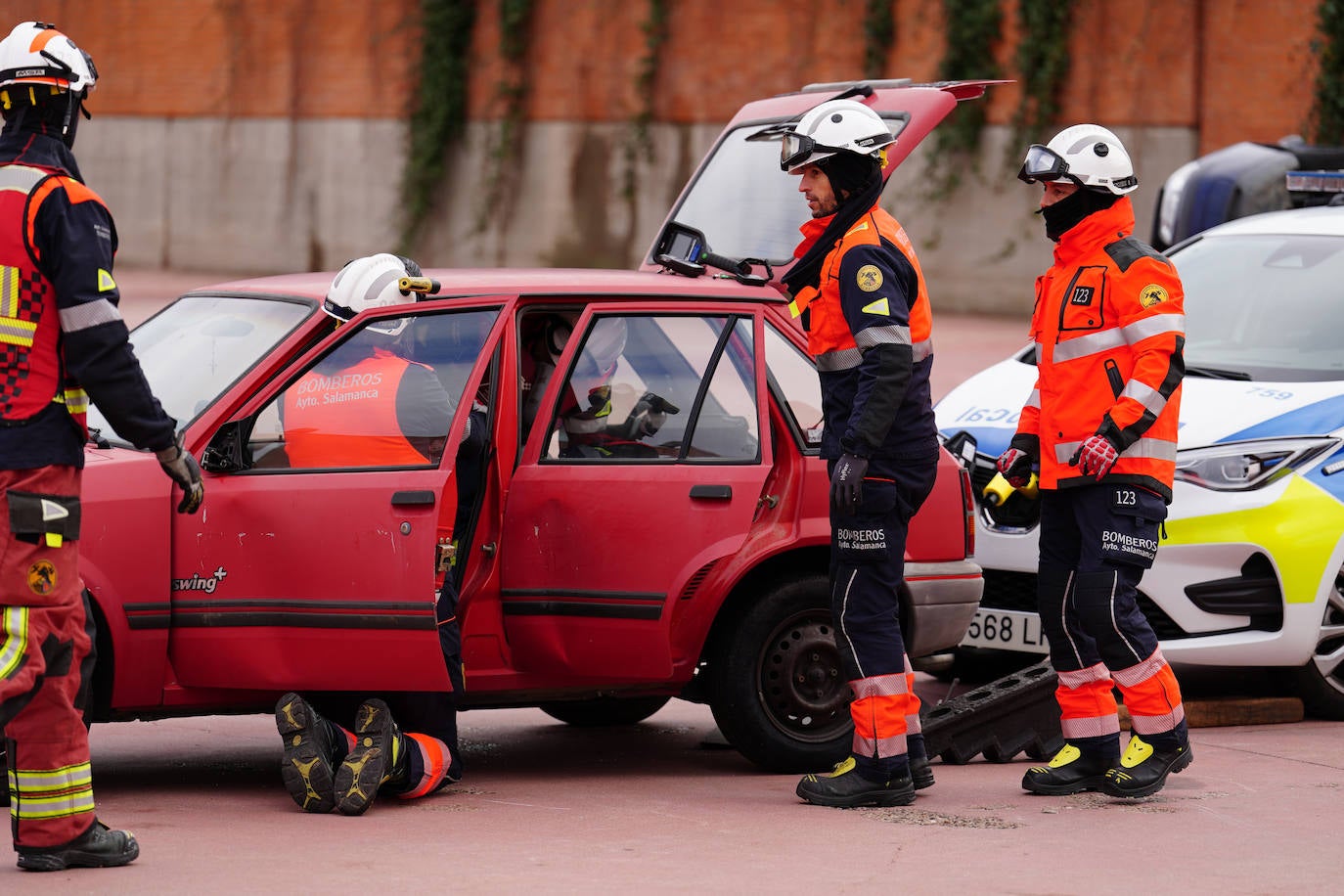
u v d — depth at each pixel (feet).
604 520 29.25
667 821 26.91
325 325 28.53
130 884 22.54
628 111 138.21
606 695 31.17
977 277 124.06
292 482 27.17
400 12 148.97
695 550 29.22
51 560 22.26
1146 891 22.99
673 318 30.53
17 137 22.34
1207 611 35.06
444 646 27.84
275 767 31.40
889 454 27.37
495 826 26.43
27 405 22.00
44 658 22.30
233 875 23.08
